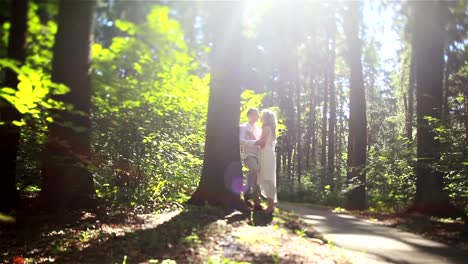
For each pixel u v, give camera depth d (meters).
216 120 7.65
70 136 5.17
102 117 8.24
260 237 5.78
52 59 3.68
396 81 23.02
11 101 3.83
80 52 3.54
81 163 5.36
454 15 8.92
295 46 8.69
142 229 6.67
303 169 40.97
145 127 9.32
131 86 4.21
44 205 6.95
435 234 7.73
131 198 9.29
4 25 3.19
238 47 6.75
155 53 3.21
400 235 7.58
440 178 11.58
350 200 15.04
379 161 15.35
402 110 35.75
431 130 11.53
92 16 3.34
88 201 8.02
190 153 11.48
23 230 6.68
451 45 10.95
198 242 5.59
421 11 9.04
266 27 6.43
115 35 3.52
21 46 3.34
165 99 8.19
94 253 5.82
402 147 15.12
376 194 14.97
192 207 7.35
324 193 19.06
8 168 7.42
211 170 7.66
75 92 3.90
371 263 5.64
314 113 39.69
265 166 7.70
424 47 11.08
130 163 9.74
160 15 2.73
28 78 3.52
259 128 8.62
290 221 7.34
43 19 3.38
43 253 6.02
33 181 9.74
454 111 12.97
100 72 3.92
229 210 7.40
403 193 13.67
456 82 13.42
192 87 6.52
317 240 6.55
